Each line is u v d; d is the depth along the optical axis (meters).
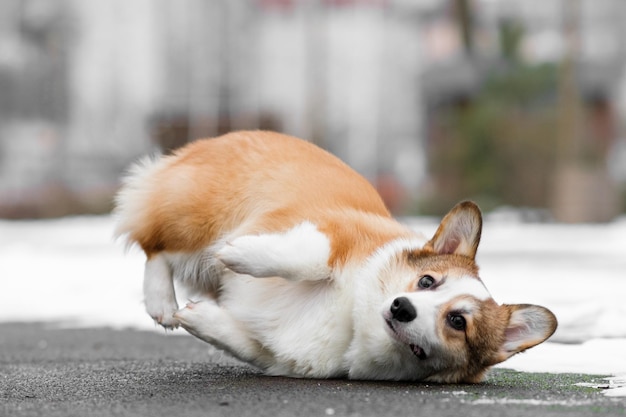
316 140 31.47
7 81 38.62
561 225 25.08
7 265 14.45
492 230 22.89
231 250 4.84
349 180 5.55
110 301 10.13
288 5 38.03
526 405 4.12
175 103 36.75
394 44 38.62
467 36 34.78
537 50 37.72
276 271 4.82
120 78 38.66
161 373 5.28
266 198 5.35
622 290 9.79
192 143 5.93
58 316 9.23
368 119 37.75
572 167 26.42
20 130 38.22
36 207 30.86
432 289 4.94
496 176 29.14
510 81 31.66
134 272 13.14
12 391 4.60
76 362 5.98
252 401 4.17
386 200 31.02
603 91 35.69
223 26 37.47
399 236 5.21
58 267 14.09
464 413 3.89
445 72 34.03
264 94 37.50
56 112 38.84
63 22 39.19
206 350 6.69
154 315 5.51
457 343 4.89
